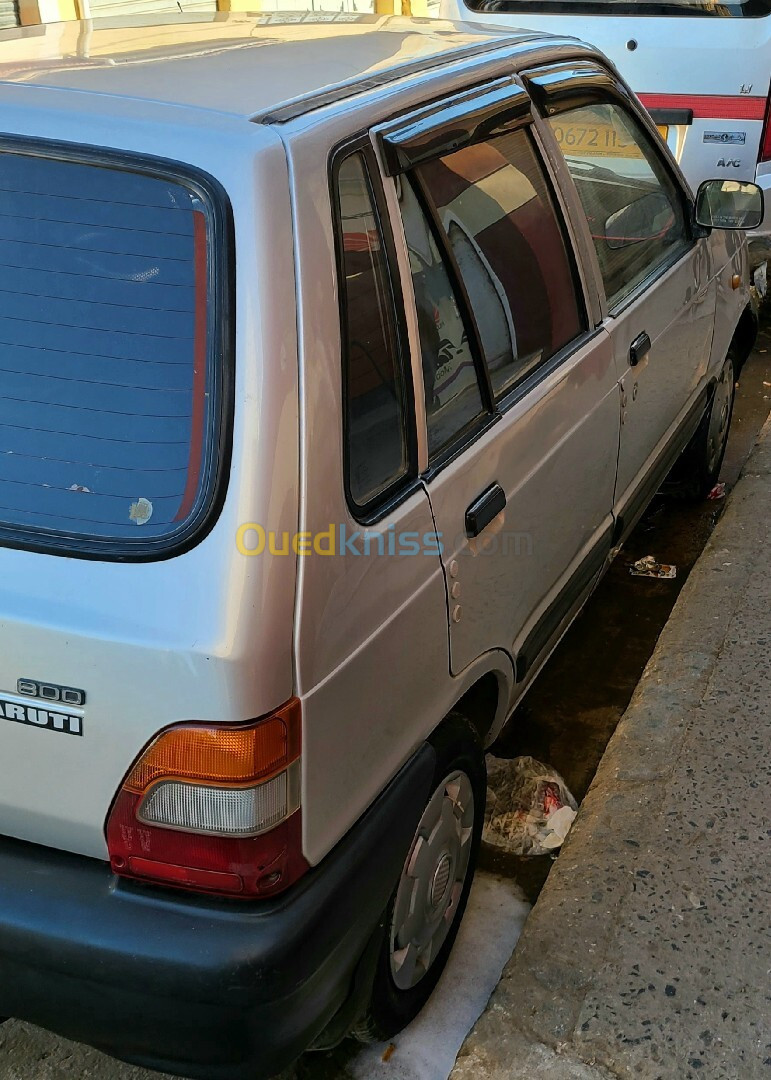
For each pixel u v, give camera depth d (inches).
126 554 62.2
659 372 136.1
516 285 98.3
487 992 95.9
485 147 95.2
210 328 63.1
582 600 123.6
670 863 103.0
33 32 95.2
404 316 76.8
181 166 64.4
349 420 69.5
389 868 74.4
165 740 61.9
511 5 240.7
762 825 107.3
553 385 101.5
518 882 108.7
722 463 192.9
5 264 66.7
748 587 147.4
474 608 87.4
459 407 86.4
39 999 66.4
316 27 106.7
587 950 94.2
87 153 65.7
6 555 64.2
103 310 65.2
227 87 75.0
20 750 65.4
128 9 327.0
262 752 61.8
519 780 119.1
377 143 76.2
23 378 66.2
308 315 65.2
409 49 96.2
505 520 91.7
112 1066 90.0
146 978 63.2
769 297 251.9
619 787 113.6
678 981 91.0
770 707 124.2
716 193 141.3
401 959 86.9
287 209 65.1
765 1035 86.4
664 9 224.5
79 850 67.1
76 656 62.2
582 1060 84.9
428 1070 88.6
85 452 64.8
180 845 63.4
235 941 63.1
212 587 60.8
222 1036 64.1
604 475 119.6
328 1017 71.1
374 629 71.6
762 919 96.7
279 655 62.1
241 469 61.7
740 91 223.9
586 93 118.6
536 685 141.5
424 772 79.9
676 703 125.8
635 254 131.7
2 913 65.3
